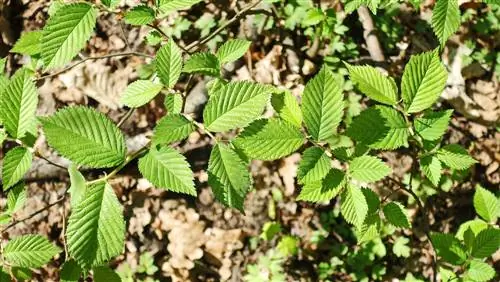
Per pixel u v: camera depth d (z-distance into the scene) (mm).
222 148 1675
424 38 5785
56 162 4984
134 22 1876
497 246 2479
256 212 5230
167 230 5191
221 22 5473
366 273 5148
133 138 5141
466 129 5543
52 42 1660
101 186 1529
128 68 5352
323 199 1844
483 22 5863
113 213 1501
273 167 5320
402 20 5789
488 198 2701
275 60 5500
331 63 5473
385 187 5176
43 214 4992
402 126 1848
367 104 5359
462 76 5703
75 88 5289
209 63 2375
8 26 5418
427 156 2057
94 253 1449
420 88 1827
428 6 5867
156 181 1554
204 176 5242
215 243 5184
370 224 2201
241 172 1669
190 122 1679
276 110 1857
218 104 1684
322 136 1749
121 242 1479
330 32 5176
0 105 1812
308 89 1724
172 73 1967
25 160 1881
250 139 1714
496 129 5602
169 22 5426
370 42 5516
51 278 4910
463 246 2510
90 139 1535
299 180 1713
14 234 4855
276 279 5047
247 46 2445
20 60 5336
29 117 1844
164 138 1615
